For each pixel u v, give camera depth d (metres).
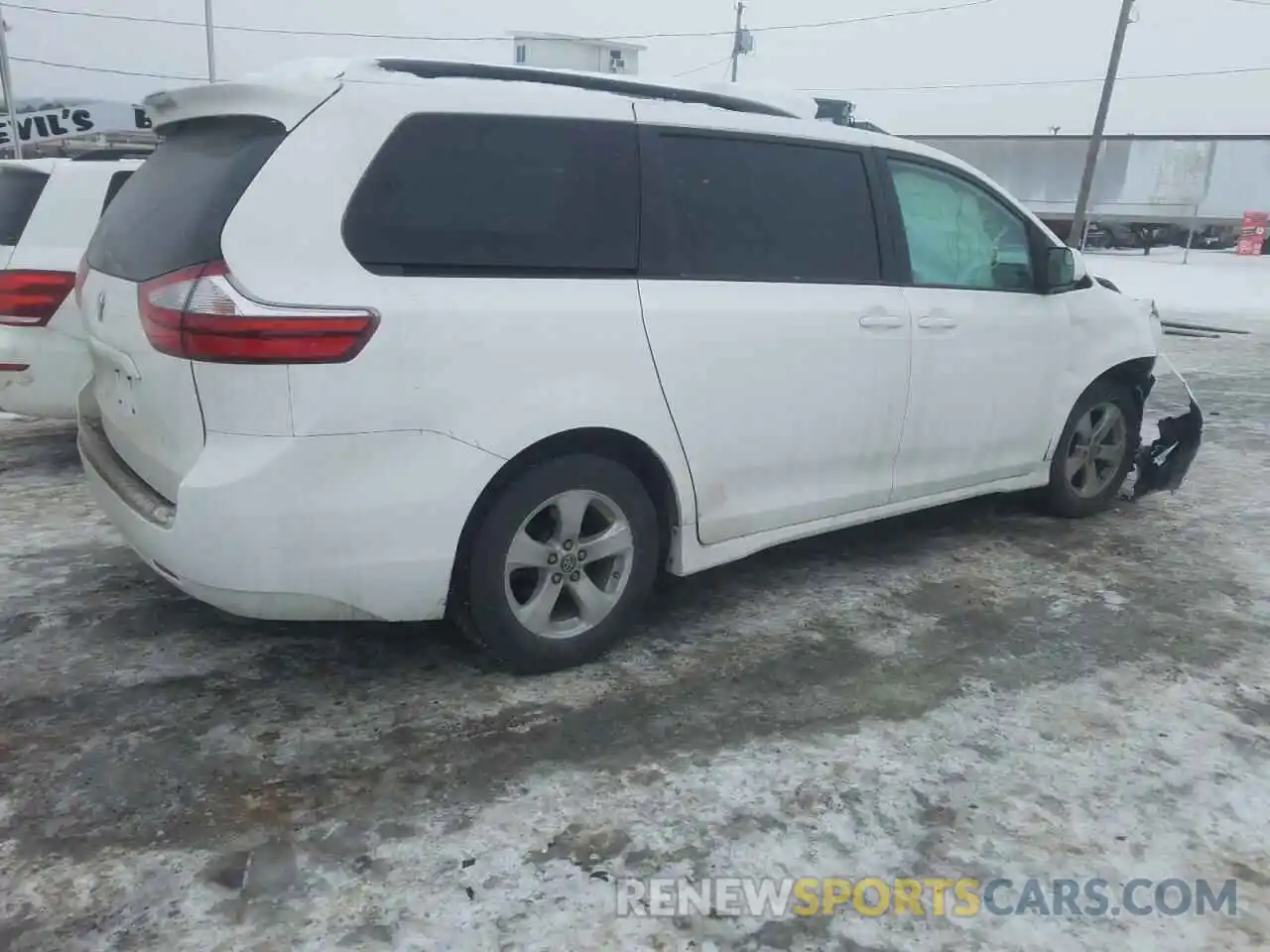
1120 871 2.47
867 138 3.99
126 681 3.25
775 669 3.46
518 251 3.02
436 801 2.66
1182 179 35.78
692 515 3.51
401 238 2.83
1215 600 4.19
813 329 3.67
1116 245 37.62
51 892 2.29
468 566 3.11
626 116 3.30
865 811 2.66
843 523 4.05
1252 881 2.44
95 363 3.41
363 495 2.78
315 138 2.75
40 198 5.29
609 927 2.23
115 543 4.46
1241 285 23.28
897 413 4.05
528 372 2.98
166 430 2.85
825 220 3.80
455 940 2.18
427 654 3.48
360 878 2.37
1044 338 4.64
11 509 4.93
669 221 3.36
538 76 3.32
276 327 2.60
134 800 2.63
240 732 2.97
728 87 3.92
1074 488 5.21
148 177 3.29
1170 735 3.10
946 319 4.14
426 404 2.82
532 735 2.99
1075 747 3.01
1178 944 2.23
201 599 2.91
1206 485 6.04
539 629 3.28
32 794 2.64
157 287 2.77
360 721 3.04
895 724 3.11
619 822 2.59
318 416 2.69
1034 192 38.06
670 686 3.31
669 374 3.29
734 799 2.70
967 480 4.52
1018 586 4.29
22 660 3.36
